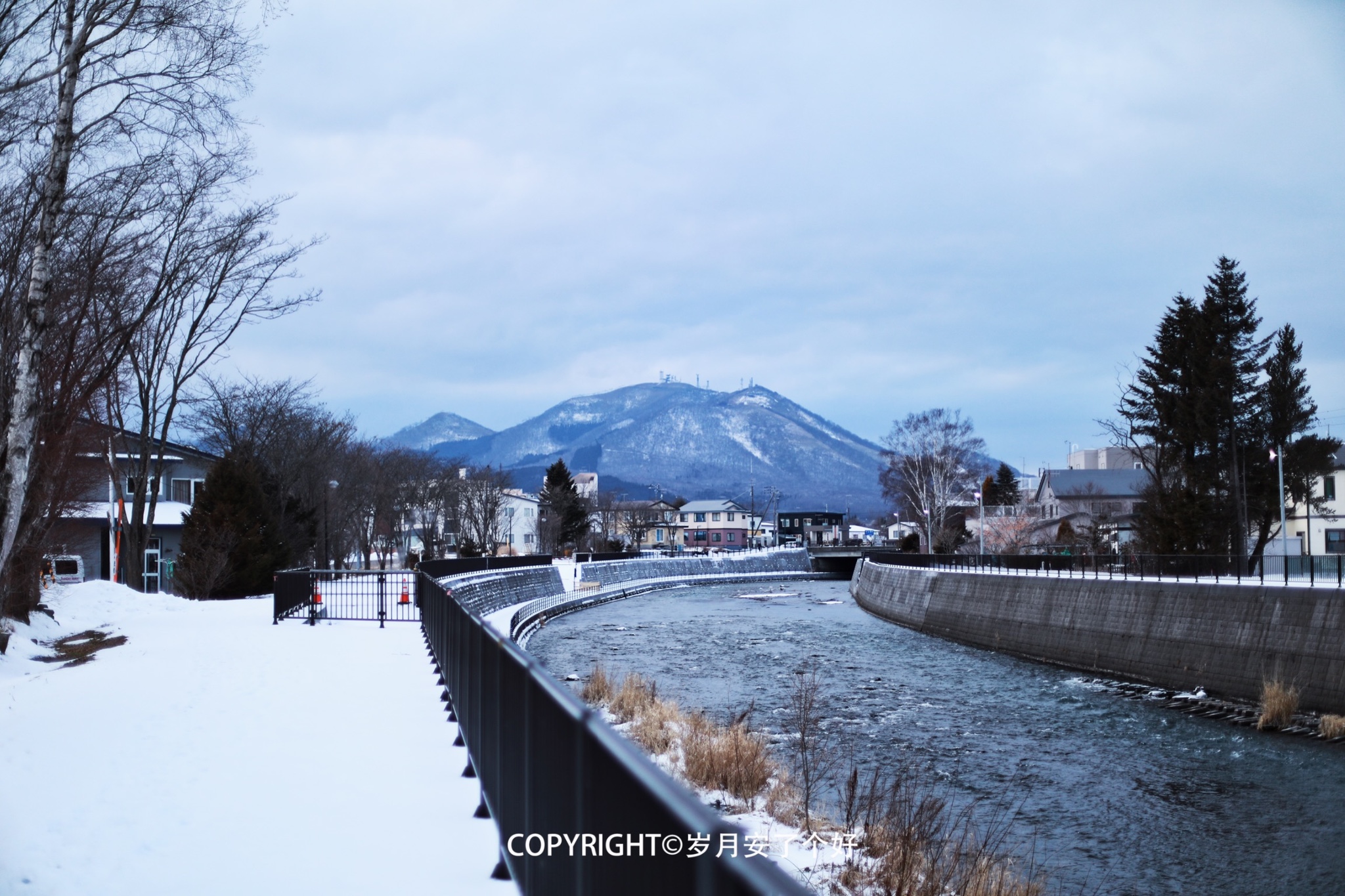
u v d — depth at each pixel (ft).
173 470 196.34
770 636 156.35
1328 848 51.80
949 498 326.44
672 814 9.30
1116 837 53.42
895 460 313.94
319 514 200.85
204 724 39.75
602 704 73.00
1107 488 321.11
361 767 32.48
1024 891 38.68
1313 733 81.41
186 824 25.64
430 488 299.38
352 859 22.90
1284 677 93.71
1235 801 60.75
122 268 85.30
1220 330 182.09
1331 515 208.85
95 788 29.07
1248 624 100.01
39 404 47.67
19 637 68.44
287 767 32.32
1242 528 171.12
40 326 45.65
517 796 20.56
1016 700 97.55
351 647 73.00
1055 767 68.74
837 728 79.25
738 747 52.65
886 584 202.49
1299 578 116.26
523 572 194.29
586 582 242.78
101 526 165.99
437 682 53.62
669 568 321.52
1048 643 130.72
